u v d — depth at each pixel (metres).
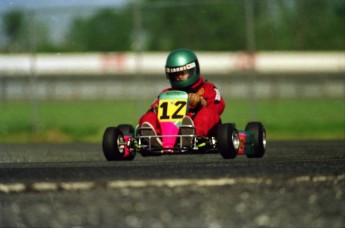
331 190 15.13
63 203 14.17
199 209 13.12
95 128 52.09
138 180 16.67
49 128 52.34
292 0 67.44
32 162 26.47
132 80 101.75
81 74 99.88
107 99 101.31
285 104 87.94
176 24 78.06
